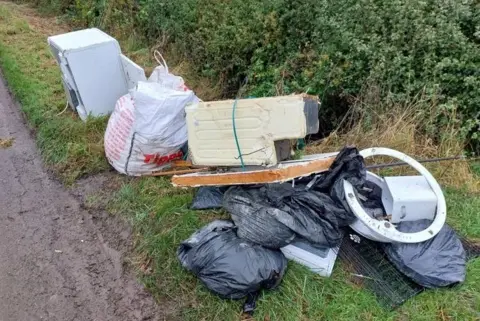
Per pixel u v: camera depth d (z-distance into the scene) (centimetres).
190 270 289
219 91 556
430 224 287
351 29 428
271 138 278
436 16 387
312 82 442
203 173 324
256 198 292
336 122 445
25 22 863
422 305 262
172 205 354
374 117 396
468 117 376
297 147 370
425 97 374
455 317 254
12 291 319
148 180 391
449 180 349
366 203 304
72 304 305
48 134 479
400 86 397
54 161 449
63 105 541
